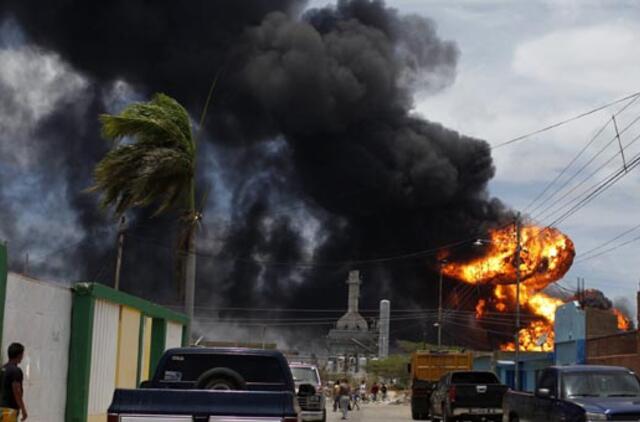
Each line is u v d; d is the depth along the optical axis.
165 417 9.46
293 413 9.55
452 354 39.03
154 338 24.27
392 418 38.69
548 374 17.33
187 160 21.75
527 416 17.92
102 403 18.22
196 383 11.16
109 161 21.31
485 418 27.94
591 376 16.67
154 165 21.25
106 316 18.45
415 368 38.91
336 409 47.41
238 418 9.47
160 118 21.47
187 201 22.33
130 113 21.41
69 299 16.50
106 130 21.53
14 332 13.69
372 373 83.44
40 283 14.91
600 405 15.45
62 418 16.20
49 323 15.41
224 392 9.55
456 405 27.95
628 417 15.21
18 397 11.59
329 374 79.12
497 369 61.31
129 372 20.69
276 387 11.98
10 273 13.46
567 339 46.12
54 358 15.70
